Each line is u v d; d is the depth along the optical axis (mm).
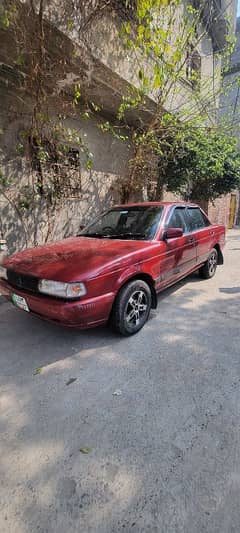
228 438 1714
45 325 3301
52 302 2502
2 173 4703
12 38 3670
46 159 5250
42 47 3613
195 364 2508
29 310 2779
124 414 1922
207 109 7359
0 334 3100
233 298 4188
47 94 4574
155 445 1671
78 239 3617
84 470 1524
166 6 4383
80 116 6035
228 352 2705
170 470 1512
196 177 7844
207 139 7020
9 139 4883
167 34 4527
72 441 1712
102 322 2697
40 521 1281
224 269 6004
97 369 2449
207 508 1322
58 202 5918
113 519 1283
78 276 2469
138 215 3854
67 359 2609
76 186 6406
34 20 3371
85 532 1231
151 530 1236
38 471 1526
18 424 1854
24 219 5328
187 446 1660
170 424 1828
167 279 3602
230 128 7242
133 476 1483
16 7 3193
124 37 4680
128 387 2205
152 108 6238
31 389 2201
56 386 2232
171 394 2117
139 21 4184
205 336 3029
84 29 3932
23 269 2793
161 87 5395
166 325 3295
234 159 8930
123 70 4867
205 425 1816
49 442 1709
